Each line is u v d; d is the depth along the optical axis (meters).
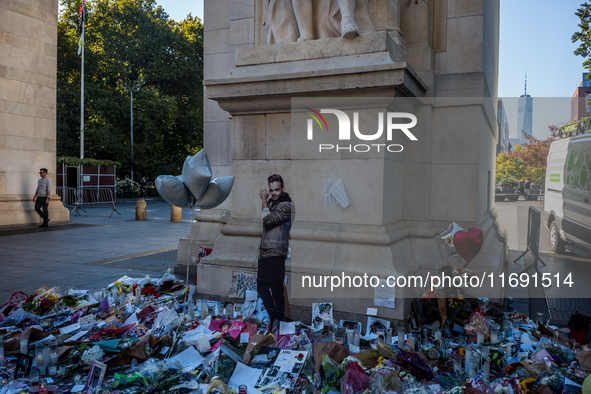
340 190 4.94
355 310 4.79
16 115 14.09
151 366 3.63
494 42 7.75
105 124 36.38
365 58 4.78
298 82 4.91
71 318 4.93
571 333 4.19
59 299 5.49
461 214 5.34
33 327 4.27
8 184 14.05
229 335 4.24
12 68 13.88
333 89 4.74
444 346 4.03
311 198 5.12
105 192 28.39
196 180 5.10
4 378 3.60
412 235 5.41
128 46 40.25
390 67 4.43
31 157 14.65
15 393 3.32
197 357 3.89
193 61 42.81
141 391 3.39
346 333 4.22
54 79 15.27
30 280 7.14
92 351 3.83
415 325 4.61
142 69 40.66
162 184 5.19
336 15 5.25
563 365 3.61
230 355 3.90
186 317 4.81
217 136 7.77
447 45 5.54
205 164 5.22
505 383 3.29
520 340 4.25
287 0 5.54
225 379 3.65
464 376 3.54
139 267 8.23
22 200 14.45
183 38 41.97
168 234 13.43
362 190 4.89
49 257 9.27
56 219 15.57
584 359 3.60
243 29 6.89
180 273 7.76
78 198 25.48
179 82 43.06
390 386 3.25
